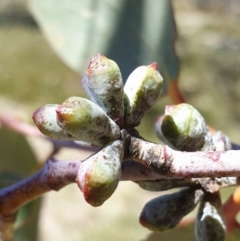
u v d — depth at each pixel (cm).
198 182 7
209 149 7
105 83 6
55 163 8
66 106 6
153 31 15
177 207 7
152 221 7
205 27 89
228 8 103
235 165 6
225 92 65
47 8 16
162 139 7
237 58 75
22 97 60
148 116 53
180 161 6
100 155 6
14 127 14
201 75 68
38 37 76
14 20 82
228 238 10
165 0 15
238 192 10
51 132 6
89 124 6
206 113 60
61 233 40
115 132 6
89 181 5
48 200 43
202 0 105
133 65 15
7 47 72
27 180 8
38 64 68
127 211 43
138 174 7
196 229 7
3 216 9
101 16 15
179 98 14
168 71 14
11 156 17
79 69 15
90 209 43
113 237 40
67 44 16
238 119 59
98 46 15
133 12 15
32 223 15
